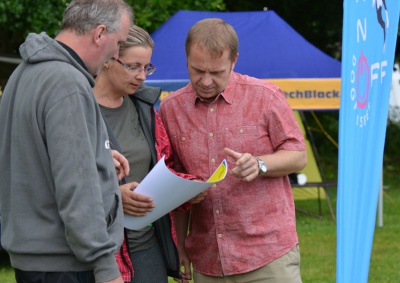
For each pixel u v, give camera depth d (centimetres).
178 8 2136
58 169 484
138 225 600
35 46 514
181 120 641
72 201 481
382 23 596
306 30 2966
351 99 546
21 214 506
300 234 1722
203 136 630
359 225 568
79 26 516
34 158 502
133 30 611
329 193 2320
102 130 513
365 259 581
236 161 577
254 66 1720
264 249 623
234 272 626
